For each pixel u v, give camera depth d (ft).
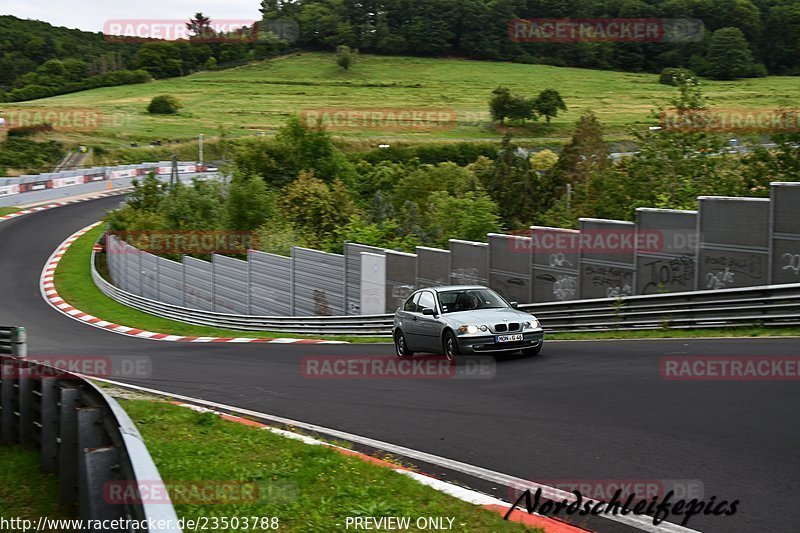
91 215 261.44
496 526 23.34
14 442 41.65
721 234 69.87
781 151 105.50
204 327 135.64
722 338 58.95
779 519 22.40
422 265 104.22
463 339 55.77
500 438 34.50
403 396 47.26
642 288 77.15
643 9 585.22
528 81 555.28
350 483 28.73
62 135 415.64
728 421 33.17
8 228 236.22
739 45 512.22
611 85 530.68
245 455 34.09
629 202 116.37
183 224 183.11
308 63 640.58
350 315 115.85
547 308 81.00
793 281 64.08
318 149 241.76
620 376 45.93
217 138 418.51
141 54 650.02
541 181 226.99
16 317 143.54
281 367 68.90
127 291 182.60
